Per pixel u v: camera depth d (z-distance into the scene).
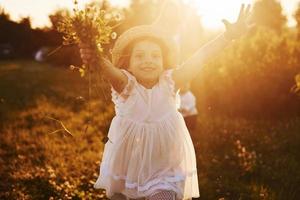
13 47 49.22
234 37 4.82
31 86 23.70
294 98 12.79
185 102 10.24
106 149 4.96
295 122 11.58
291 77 12.79
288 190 7.13
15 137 11.02
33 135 11.30
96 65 4.49
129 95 4.79
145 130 4.74
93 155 9.33
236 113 13.20
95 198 6.86
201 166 8.44
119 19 4.54
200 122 11.72
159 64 4.95
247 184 7.52
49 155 9.41
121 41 5.01
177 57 5.21
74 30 4.38
